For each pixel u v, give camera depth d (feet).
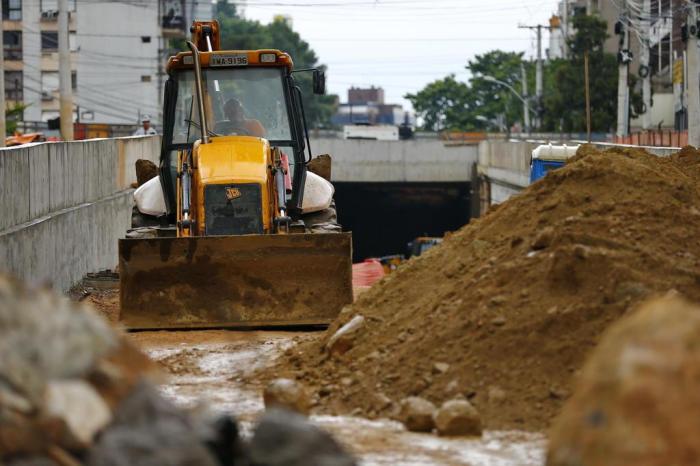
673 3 571.28
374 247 578.66
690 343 48.65
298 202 140.46
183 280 120.57
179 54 143.13
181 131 143.02
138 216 149.59
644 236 87.86
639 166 96.78
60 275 165.99
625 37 436.76
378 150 509.76
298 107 143.64
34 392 51.01
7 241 132.87
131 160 253.03
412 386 81.30
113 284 181.47
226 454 57.47
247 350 105.60
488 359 80.43
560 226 88.99
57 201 169.89
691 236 89.15
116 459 49.34
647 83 510.58
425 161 510.58
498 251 94.73
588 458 47.65
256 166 130.72
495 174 433.07
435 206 572.10
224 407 82.38
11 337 51.93
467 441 72.43
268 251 120.88
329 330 99.30
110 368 53.16
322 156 164.14
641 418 47.19
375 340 91.66
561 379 76.69
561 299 82.07
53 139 355.97
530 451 69.41
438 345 84.38
